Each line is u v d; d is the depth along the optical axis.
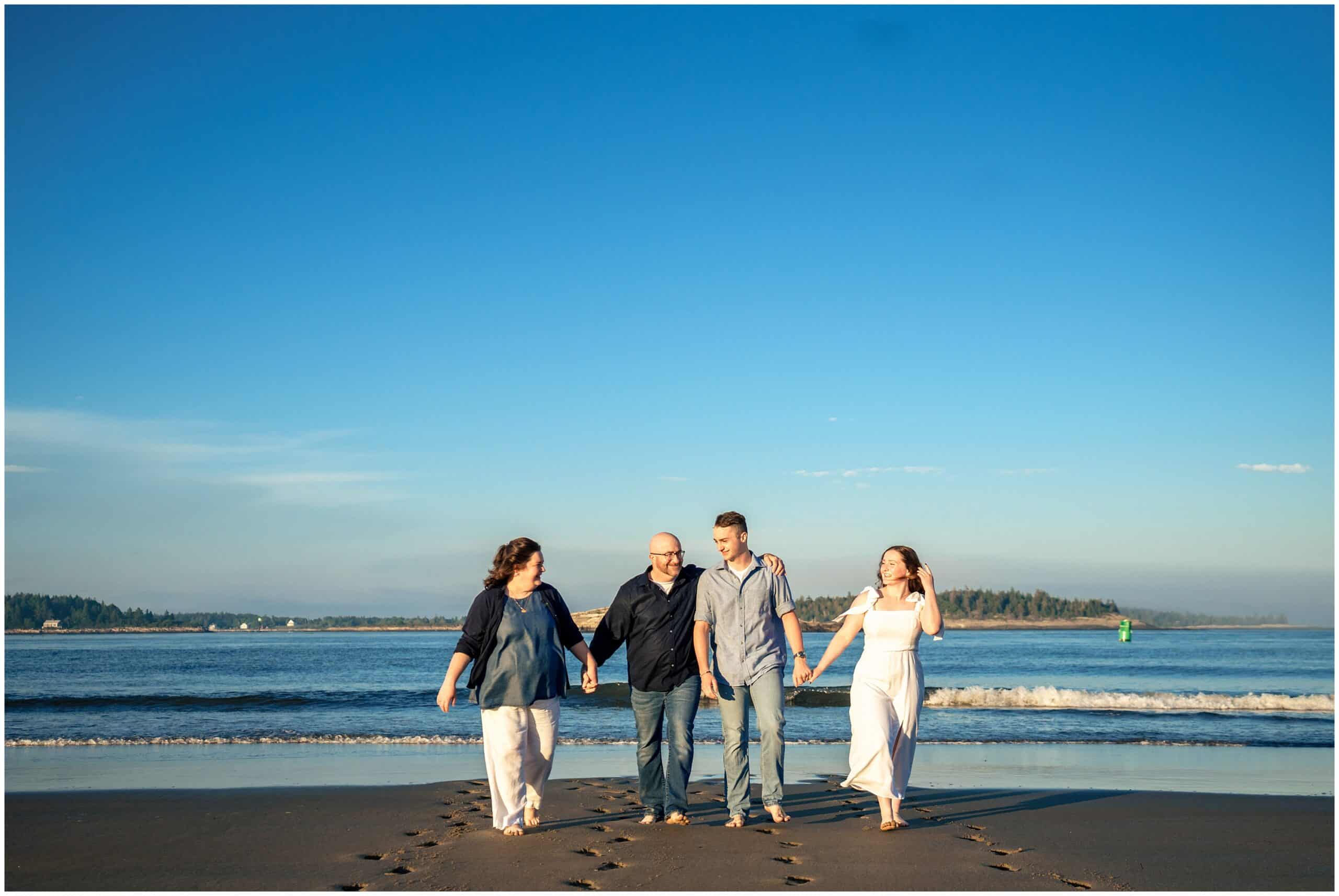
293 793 7.96
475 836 5.93
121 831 6.45
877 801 7.47
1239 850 5.82
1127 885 4.93
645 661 6.24
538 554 5.99
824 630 114.06
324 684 30.00
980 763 10.89
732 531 6.12
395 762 10.82
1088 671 39.41
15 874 5.24
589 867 5.11
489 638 5.89
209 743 12.65
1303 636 123.00
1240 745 12.69
